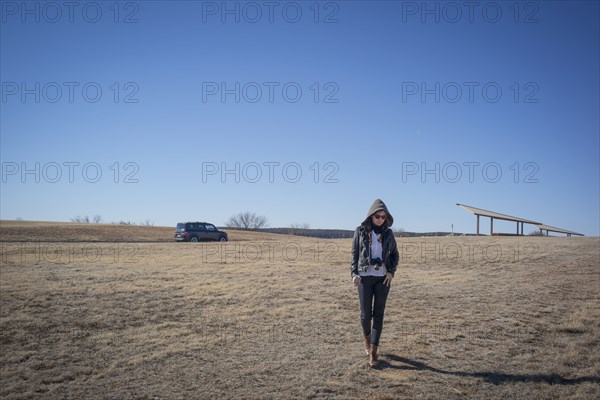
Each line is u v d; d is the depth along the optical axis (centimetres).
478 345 688
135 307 918
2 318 816
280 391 518
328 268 1539
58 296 1000
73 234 4406
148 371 586
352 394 508
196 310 905
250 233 5984
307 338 726
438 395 506
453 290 1116
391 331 760
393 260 605
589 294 1055
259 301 986
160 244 2812
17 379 561
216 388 529
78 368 597
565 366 602
